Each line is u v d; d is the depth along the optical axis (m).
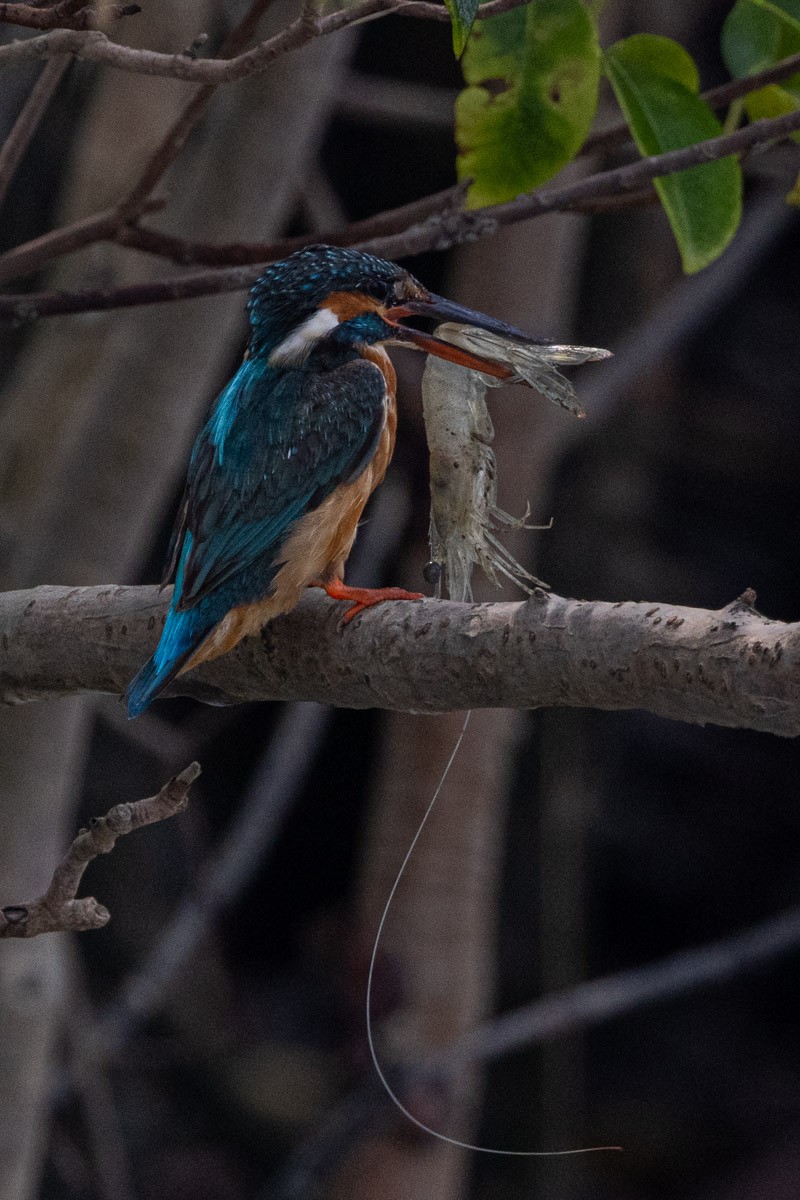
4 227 14.27
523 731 14.13
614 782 25.27
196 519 6.20
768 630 4.03
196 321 9.16
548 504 22.53
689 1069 24.59
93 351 9.66
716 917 25.66
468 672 4.75
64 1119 15.42
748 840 25.58
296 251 6.71
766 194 14.37
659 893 25.59
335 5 6.20
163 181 9.49
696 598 24.77
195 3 10.05
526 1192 20.28
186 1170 18.91
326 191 11.50
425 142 21.31
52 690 6.02
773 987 25.31
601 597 23.61
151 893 20.30
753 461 25.36
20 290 12.20
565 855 19.84
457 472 5.38
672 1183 23.30
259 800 12.80
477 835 12.30
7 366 11.56
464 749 12.29
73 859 4.57
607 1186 23.22
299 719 12.73
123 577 9.44
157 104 9.91
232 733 24.14
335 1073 20.00
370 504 13.86
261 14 5.93
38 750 9.17
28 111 6.21
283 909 25.06
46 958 9.45
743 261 14.31
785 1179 22.94
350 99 10.89
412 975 12.17
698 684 4.13
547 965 19.58
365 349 6.70
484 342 5.46
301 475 6.21
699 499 25.41
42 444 9.57
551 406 12.40
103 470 9.17
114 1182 11.65
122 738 20.34
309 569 5.97
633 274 20.56
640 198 6.95
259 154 9.05
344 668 5.24
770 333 26.12
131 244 6.61
